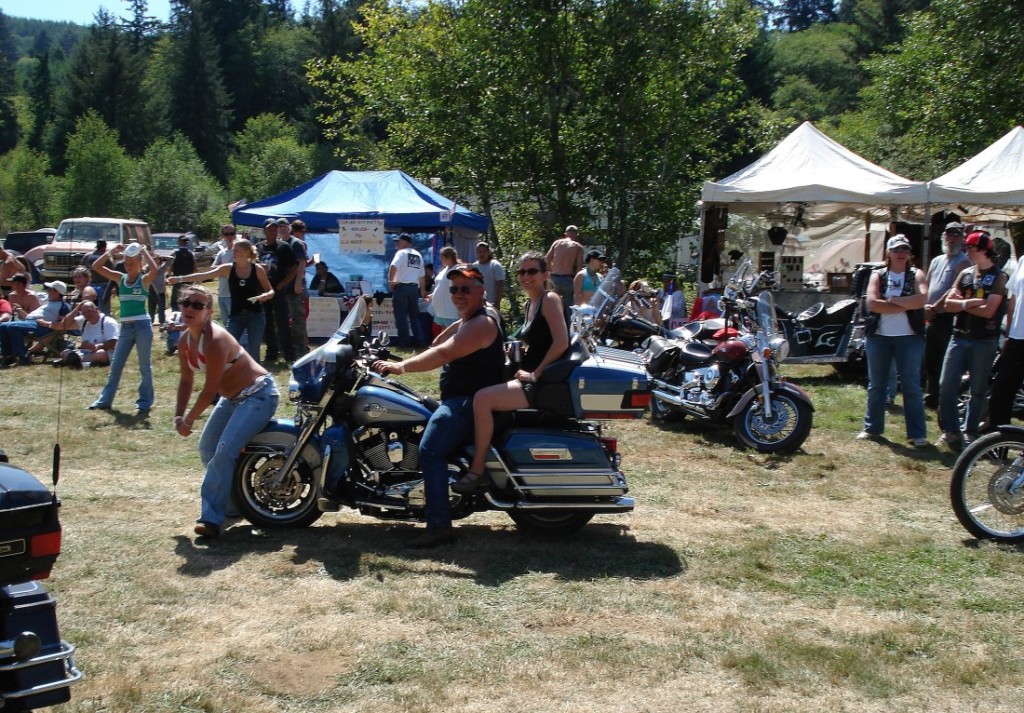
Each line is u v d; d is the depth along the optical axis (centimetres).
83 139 5572
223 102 8456
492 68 1947
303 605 482
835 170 1412
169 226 5478
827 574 540
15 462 772
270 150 6138
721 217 1582
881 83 3020
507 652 433
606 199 1986
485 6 1925
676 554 571
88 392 1085
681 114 1978
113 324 1292
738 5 2002
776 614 482
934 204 1341
